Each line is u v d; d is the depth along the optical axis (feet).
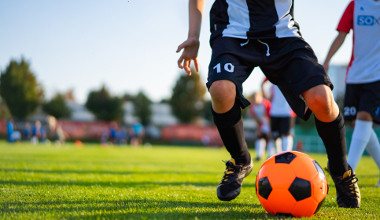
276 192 7.05
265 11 7.72
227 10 7.95
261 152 34.88
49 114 150.20
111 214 6.91
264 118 33.63
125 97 197.77
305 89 6.85
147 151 60.49
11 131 78.59
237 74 7.08
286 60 7.30
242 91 7.30
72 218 6.55
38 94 145.48
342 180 8.25
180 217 6.75
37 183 12.09
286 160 7.32
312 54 7.32
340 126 7.46
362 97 11.76
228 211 7.57
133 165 24.38
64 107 153.17
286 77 7.31
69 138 133.08
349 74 12.35
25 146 59.98
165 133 140.36
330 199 9.59
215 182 14.87
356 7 11.78
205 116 169.99
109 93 161.17
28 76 142.61
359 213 7.66
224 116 7.30
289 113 22.07
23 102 139.95
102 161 27.84
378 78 11.53
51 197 9.00
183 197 9.70
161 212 7.24
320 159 37.35
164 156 42.96
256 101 33.83
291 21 7.79
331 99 6.95
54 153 37.70
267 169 7.36
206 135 138.10
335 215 7.41
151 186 12.59
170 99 173.06
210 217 6.84
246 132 137.69
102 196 9.35
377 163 12.65
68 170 18.12
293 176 7.04
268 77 7.77
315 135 87.56
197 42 8.20
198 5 8.28
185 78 171.12
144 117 165.99
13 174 14.65
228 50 7.27
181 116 169.48
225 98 6.92
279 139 23.02
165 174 18.16
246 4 7.79
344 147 7.82
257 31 7.50
